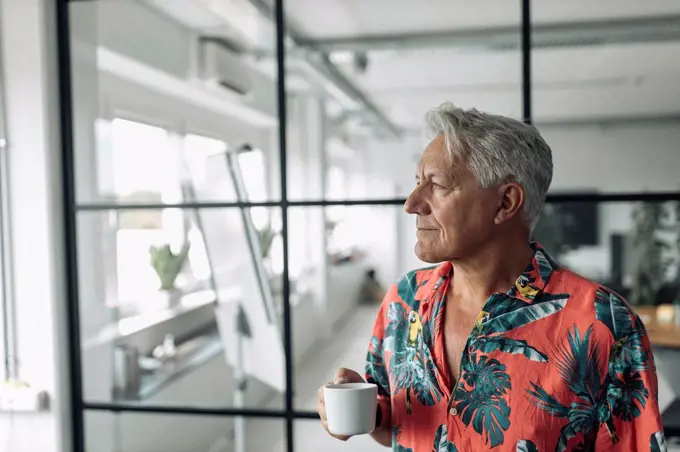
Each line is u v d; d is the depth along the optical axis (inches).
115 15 82.9
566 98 205.2
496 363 31.7
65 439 73.4
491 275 33.4
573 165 230.8
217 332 103.6
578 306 31.3
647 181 223.6
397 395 35.5
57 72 71.7
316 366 118.5
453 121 32.5
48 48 70.3
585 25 118.7
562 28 121.4
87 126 78.8
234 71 115.6
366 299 165.3
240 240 92.7
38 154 70.0
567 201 63.2
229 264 92.7
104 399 81.1
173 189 103.4
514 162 31.4
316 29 126.5
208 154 101.7
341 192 203.0
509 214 32.1
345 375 36.2
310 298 145.3
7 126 70.1
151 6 92.6
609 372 30.3
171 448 84.9
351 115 200.5
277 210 129.2
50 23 70.6
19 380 71.4
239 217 92.9
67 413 73.7
